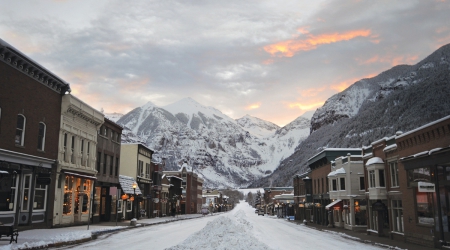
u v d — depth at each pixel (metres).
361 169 41.22
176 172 110.06
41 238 21.34
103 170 42.28
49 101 30.47
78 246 20.53
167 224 48.22
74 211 35.06
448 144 21.16
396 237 28.69
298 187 75.31
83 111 35.50
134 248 20.22
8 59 24.88
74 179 35.00
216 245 19.03
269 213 129.50
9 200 25.52
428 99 138.00
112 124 44.66
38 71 28.28
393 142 29.50
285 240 27.98
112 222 42.72
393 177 29.83
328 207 45.12
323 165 53.28
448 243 21.25
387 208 31.08
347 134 181.88
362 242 27.73
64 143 33.19
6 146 24.84
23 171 27.05
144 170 60.03
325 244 25.45
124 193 46.84
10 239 19.09
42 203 29.73
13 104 25.62
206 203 154.12
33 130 28.11
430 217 23.36
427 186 22.20
